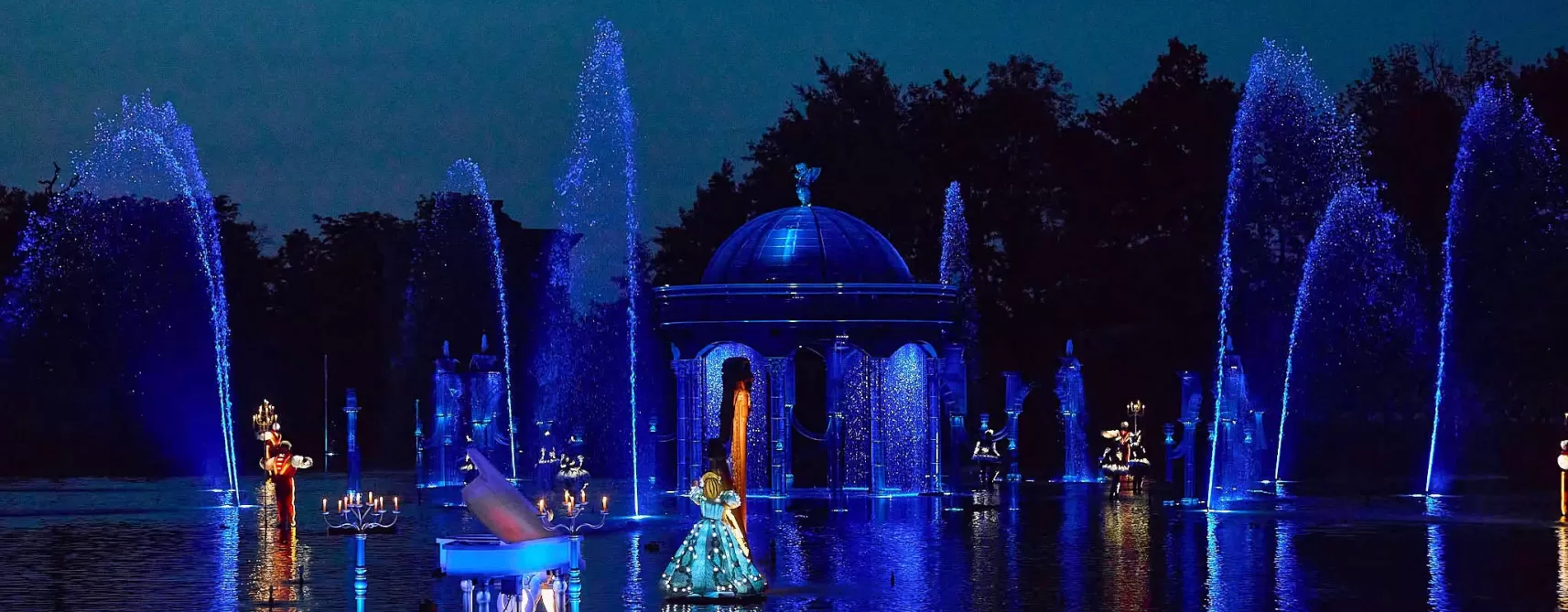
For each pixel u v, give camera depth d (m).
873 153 60.41
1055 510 33.88
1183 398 35.91
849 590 21.33
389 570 23.67
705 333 38.31
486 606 17.38
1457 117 56.00
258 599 20.77
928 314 38.75
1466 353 52.53
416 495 39.88
